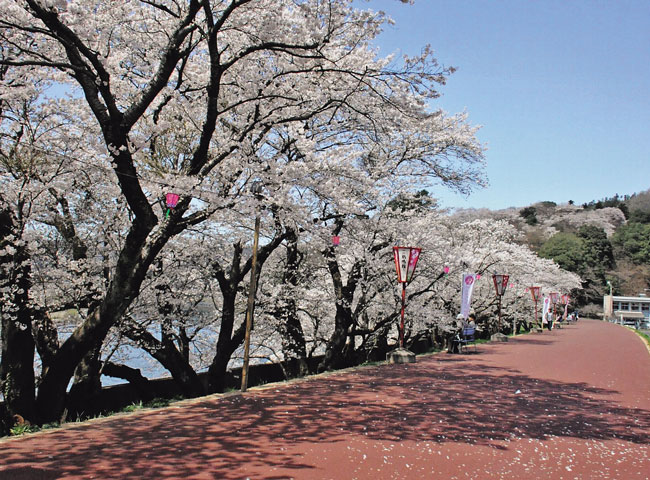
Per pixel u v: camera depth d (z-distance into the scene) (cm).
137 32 953
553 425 684
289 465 471
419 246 1617
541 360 1477
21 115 856
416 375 1098
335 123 1271
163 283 1093
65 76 856
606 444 597
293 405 745
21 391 775
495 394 896
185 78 991
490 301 2966
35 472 439
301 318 2050
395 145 1480
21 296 812
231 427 607
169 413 684
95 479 422
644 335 3175
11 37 818
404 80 855
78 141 895
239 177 995
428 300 2066
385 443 557
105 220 1020
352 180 1220
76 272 981
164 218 888
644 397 928
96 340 769
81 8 729
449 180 1538
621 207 10775
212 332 1608
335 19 812
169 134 1060
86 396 948
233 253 1344
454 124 1538
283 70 1000
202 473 441
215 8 944
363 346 1928
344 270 1833
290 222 1023
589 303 7581
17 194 832
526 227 8706
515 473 481
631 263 7950
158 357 1130
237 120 1098
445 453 532
